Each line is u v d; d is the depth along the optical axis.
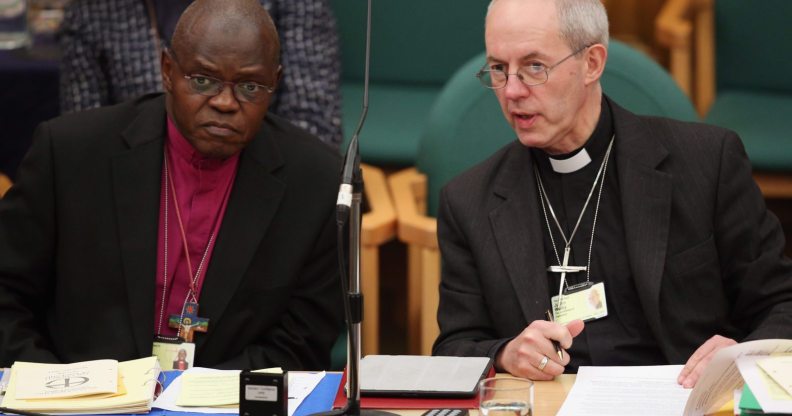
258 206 12.34
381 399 9.98
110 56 16.36
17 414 9.66
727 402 9.71
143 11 16.48
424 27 20.77
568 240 12.12
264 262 12.34
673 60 19.89
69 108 16.48
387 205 15.31
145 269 12.05
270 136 12.59
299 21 16.86
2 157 18.91
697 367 10.24
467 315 12.12
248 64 11.36
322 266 12.59
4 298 12.27
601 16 11.63
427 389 9.98
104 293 12.12
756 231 11.80
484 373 10.36
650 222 11.70
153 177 12.27
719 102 20.55
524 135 11.62
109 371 10.25
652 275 11.49
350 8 20.77
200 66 11.33
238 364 12.09
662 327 11.63
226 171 12.38
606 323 11.74
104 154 12.34
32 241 12.33
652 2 22.17
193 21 11.45
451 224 12.41
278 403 9.12
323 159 12.73
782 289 11.70
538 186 12.40
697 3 20.44
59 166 12.31
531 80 11.38
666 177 11.80
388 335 19.61
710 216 11.78
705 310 11.77
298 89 16.59
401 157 18.45
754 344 9.16
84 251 12.18
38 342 12.18
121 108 12.68
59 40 18.61
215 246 12.26
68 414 9.70
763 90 21.08
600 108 12.17
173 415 9.71
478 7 20.64
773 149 18.55
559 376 10.68
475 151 15.06
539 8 11.33
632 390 10.09
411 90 20.73
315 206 12.50
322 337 12.64
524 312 11.69
